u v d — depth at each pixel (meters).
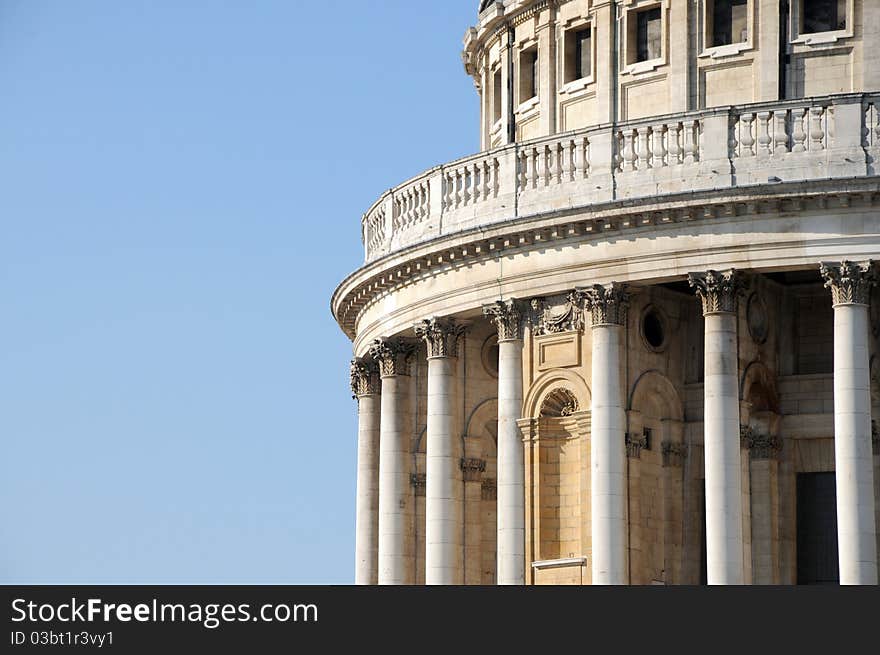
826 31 172.38
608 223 163.38
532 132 188.25
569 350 167.50
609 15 181.00
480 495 180.50
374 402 190.88
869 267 156.62
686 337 171.50
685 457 169.75
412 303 178.25
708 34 175.75
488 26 192.75
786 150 160.38
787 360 170.50
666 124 164.50
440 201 176.25
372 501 190.00
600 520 163.12
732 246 159.62
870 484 156.12
